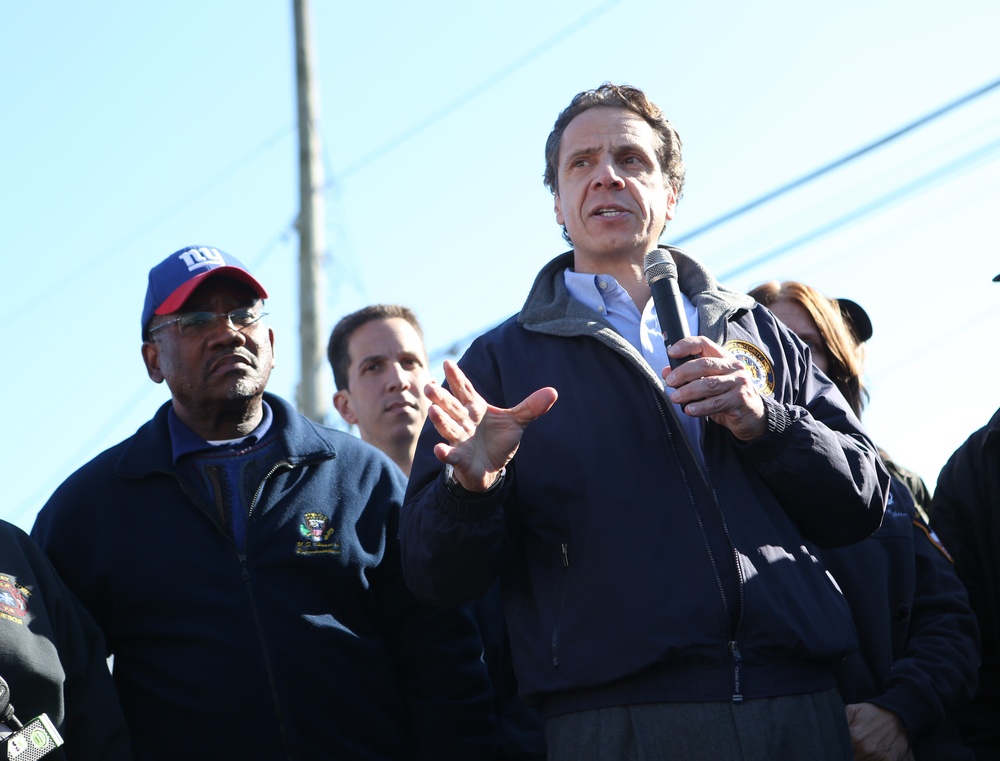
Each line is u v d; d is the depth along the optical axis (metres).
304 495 3.59
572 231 3.34
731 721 2.71
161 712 3.31
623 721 2.78
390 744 3.48
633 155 3.36
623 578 2.81
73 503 3.53
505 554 2.96
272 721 3.30
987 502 4.18
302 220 10.70
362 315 5.20
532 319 3.21
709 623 2.75
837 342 4.37
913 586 3.83
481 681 3.67
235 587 3.40
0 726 2.84
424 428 3.20
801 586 2.85
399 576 3.64
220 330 3.65
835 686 2.94
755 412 2.82
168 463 3.56
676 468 2.91
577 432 2.98
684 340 2.81
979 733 4.14
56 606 3.22
